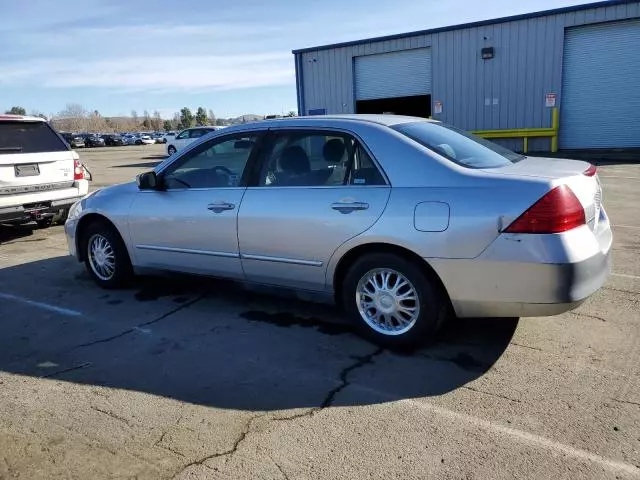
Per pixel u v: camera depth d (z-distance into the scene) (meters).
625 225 7.58
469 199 3.46
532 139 20.58
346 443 2.82
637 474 2.50
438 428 2.92
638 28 18.34
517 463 2.61
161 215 4.93
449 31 21.36
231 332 4.34
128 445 2.87
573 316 4.34
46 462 2.74
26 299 5.34
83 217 5.55
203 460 2.72
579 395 3.19
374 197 3.78
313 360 3.80
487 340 3.98
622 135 19.38
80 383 3.58
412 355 3.81
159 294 5.36
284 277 4.30
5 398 3.40
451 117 22.03
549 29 19.50
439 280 3.65
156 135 72.00
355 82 24.14
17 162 7.71
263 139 4.43
